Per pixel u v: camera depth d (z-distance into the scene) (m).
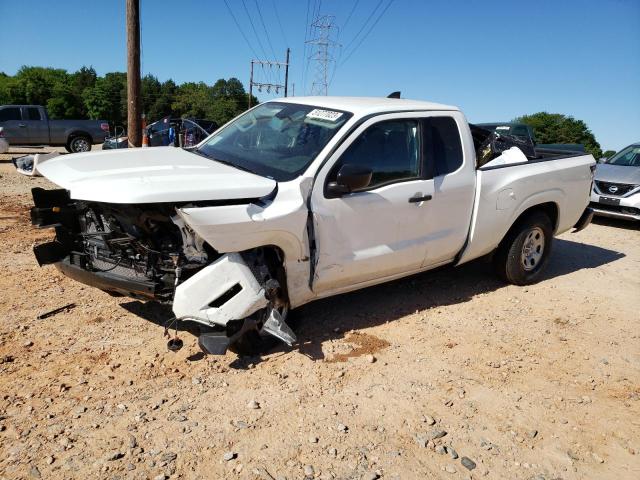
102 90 104.69
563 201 6.14
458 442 3.30
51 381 3.61
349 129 4.34
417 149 4.80
